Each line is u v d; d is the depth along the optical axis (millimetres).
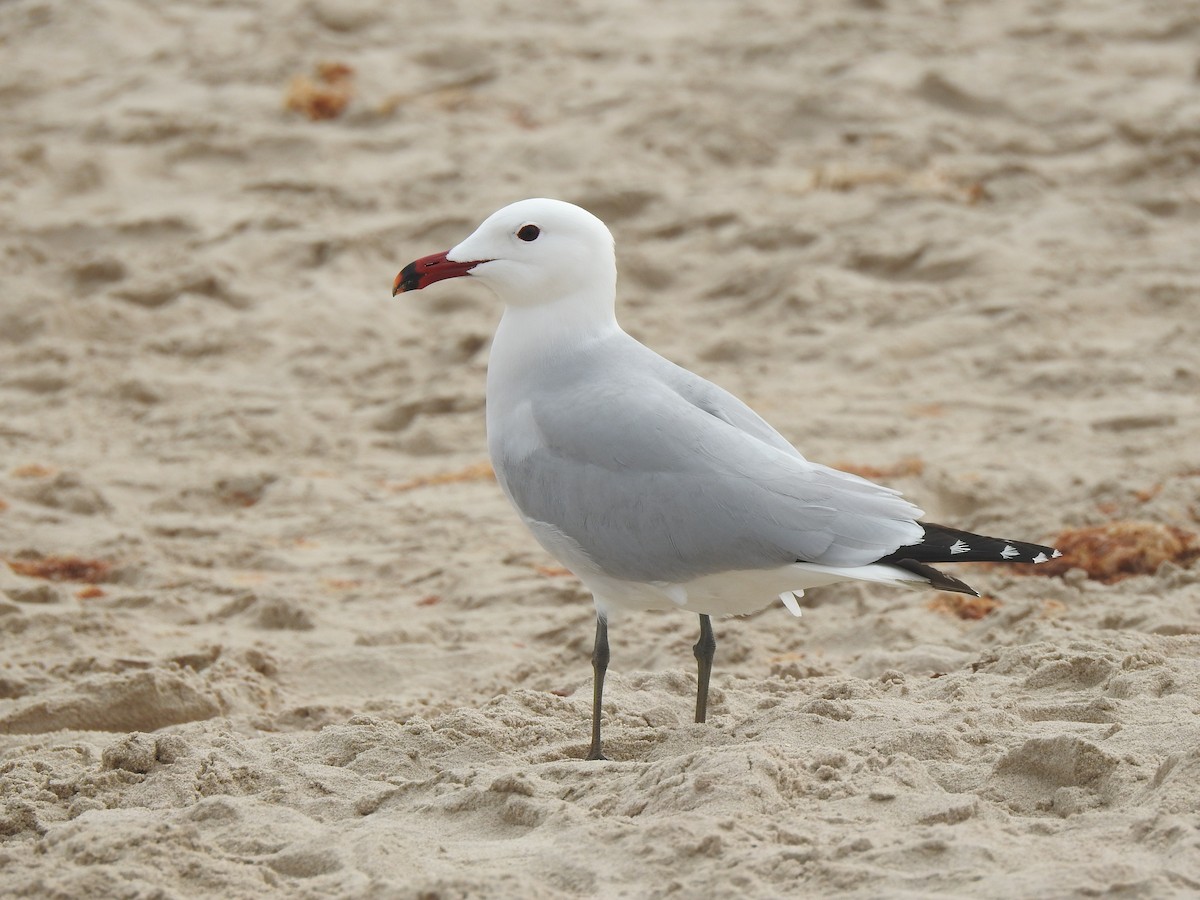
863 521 7129
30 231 19062
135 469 14125
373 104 22250
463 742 7547
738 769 6375
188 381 16000
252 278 18219
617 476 7426
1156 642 8531
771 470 7258
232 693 9547
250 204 19844
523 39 24016
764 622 10586
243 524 12992
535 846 6074
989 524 11852
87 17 26047
